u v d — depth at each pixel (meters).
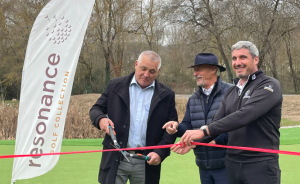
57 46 3.51
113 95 2.92
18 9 22.34
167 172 4.63
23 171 3.41
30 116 3.44
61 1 3.52
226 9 21.09
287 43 23.25
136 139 2.85
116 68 25.97
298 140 7.51
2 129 8.27
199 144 2.58
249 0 20.31
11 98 30.36
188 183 4.13
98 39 24.05
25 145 3.42
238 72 2.42
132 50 28.78
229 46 23.83
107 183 2.80
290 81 35.72
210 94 3.17
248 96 2.33
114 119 2.87
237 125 2.20
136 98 2.91
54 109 3.49
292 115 15.07
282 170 4.68
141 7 24.55
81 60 26.41
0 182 4.09
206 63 3.10
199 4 22.77
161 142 2.86
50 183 4.08
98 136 8.70
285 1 20.36
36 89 3.46
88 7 3.59
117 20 24.05
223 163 2.99
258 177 2.24
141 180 2.88
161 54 30.77
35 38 3.47
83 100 18.91
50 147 3.49
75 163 5.12
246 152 2.30
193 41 23.58
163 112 2.90
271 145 2.29
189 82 31.50
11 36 22.94
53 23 3.50
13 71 25.39
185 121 3.32
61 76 3.52
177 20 23.50
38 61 3.47
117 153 2.81
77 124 8.81
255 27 20.66
